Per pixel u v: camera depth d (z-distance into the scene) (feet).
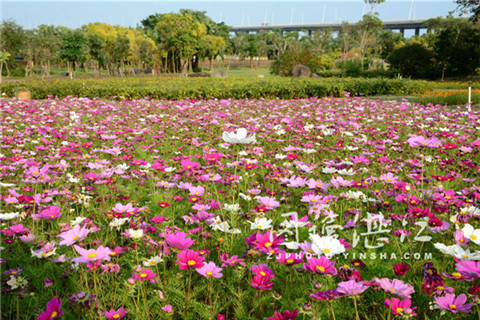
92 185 11.53
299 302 5.53
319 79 62.85
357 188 10.35
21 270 6.05
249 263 6.36
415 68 135.13
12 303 5.61
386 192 10.12
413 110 32.71
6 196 9.47
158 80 67.15
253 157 15.07
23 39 158.30
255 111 32.40
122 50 181.27
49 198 8.54
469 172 13.25
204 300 6.19
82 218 7.36
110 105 33.24
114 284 6.18
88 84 55.42
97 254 4.99
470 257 5.16
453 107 39.17
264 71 239.09
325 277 5.84
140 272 5.08
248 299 5.92
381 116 28.30
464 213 7.67
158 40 221.66
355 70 135.33
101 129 21.03
